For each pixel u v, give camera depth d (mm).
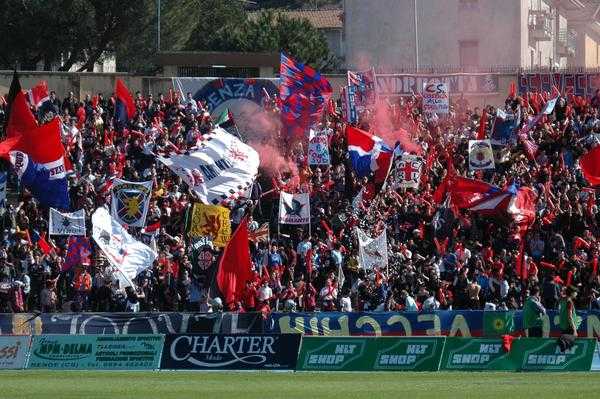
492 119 151750
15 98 117375
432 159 135500
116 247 105062
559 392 73750
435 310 104438
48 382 79438
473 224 123000
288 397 70688
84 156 138250
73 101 153375
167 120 149250
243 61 184875
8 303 110062
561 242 118875
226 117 141625
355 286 111438
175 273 111125
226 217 111125
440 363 89062
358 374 86125
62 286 113000
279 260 114500
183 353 90188
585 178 129250
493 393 73188
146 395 71438
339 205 126250
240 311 104375
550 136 142375
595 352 90188
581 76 176250
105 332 101375
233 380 81188
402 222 124562
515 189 118375
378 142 128750
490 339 89250
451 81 178500
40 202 116812
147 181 122062
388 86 178125
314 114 138375
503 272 113812
